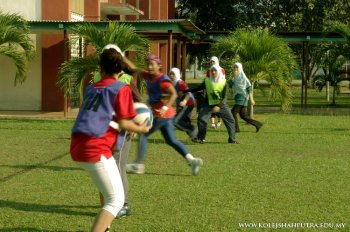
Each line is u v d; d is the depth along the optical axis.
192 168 12.13
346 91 52.56
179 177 12.01
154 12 47.41
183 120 17.09
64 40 25.39
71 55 27.89
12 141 17.67
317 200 10.06
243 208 9.45
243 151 16.00
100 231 6.80
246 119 20.53
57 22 24.97
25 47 23.31
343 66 35.75
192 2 54.78
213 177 12.03
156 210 9.30
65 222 8.57
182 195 10.34
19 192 10.49
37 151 15.66
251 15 54.50
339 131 21.36
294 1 54.50
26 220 8.65
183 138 18.81
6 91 28.88
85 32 22.34
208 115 17.53
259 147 16.86
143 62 21.73
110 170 6.84
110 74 7.07
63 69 22.94
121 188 6.94
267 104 36.09
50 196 10.19
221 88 17.42
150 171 12.66
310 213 9.18
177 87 16.30
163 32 30.92
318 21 54.69
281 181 11.68
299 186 11.21
